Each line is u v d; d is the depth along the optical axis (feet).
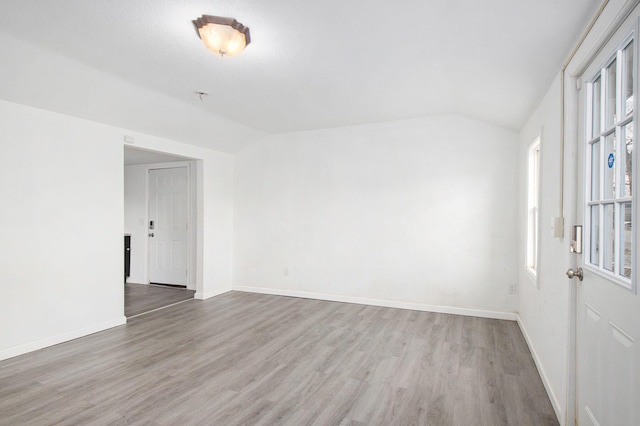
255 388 8.08
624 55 4.49
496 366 9.18
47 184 10.42
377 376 8.66
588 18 5.27
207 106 12.38
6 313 9.55
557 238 7.14
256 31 7.09
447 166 13.89
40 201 10.25
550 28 5.90
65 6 6.25
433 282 14.12
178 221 18.65
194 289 17.97
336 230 15.78
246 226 17.71
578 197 6.17
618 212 4.63
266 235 17.24
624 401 4.30
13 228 9.67
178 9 6.34
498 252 13.23
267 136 17.15
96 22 6.81
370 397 7.70
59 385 8.16
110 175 12.19
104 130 12.00
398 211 14.66
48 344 10.43
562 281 6.74
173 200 18.75
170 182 18.79
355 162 15.40
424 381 8.41
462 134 13.67
